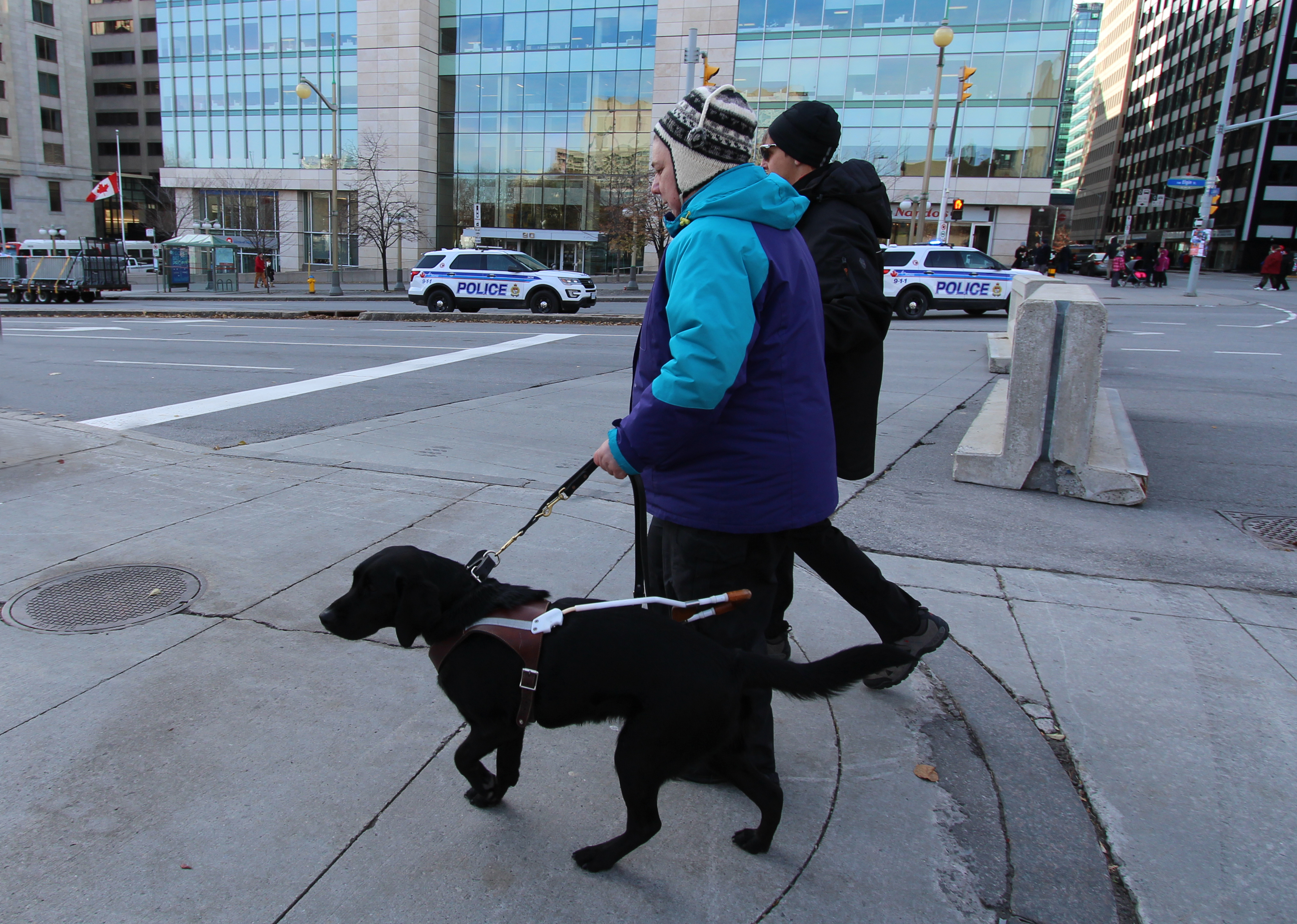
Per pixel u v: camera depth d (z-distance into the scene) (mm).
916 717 3010
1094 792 2615
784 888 2193
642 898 2145
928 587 4109
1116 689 3201
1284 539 4887
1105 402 7785
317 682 3104
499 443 6973
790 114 2768
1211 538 4895
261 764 2629
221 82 52000
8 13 76625
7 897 2066
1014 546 4711
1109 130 128625
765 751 2422
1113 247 52688
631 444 2047
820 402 2301
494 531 4660
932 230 40062
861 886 2209
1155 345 14383
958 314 22766
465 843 2322
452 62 48188
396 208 45625
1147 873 2283
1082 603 3953
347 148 50188
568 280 22766
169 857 2225
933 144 35156
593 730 2910
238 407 8609
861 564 2816
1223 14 80750
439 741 2777
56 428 6895
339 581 3961
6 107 77312
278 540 4477
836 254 2691
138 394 9383
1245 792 2615
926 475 6152
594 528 4727
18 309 27156
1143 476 5430
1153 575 4316
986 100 38500
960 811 2514
